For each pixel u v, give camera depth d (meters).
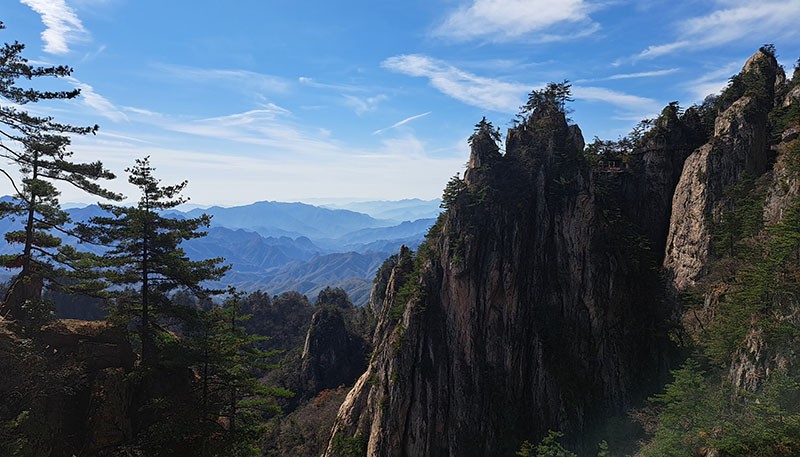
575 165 70.81
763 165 68.12
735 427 33.09
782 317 38.56
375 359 75.69
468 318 67.00
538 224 69.81
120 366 37.22
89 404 33.47
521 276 68.12
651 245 78.44
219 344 36.91
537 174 71.44
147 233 39.16
